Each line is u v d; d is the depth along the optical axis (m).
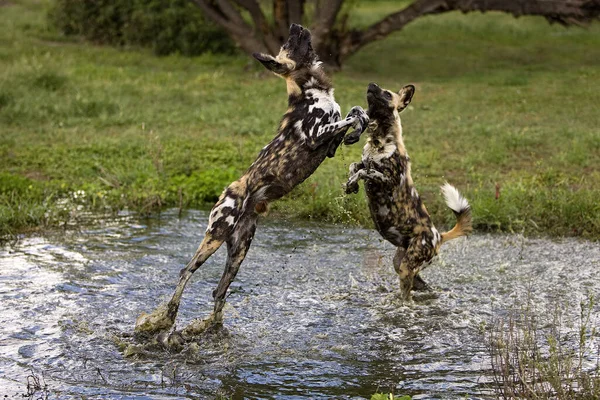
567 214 9.79
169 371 5.98
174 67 21.52
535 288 7.76
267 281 8.07
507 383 5.37
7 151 12.90
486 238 9.50
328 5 19.62
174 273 8.21
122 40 24.78
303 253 8.96
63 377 5.83
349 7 21.17
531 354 5.95
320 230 9.85
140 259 8.62
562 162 12.19
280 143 6.54
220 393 5.58
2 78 16.95
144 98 17.11
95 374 5.89
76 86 17.50
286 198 10.53
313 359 6.21
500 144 13.10
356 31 20.50
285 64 6.49
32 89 16.77
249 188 6.48
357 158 12.48
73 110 15.58
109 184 11.41
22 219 9.79
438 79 19.89
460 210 7.57
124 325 6.82
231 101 17.03
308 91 6.56
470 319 7.01
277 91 18.16
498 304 7.37
